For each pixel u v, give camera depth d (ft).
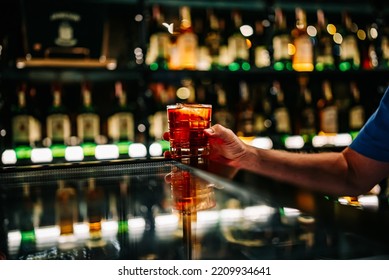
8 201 1.99
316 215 1.45
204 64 8.65
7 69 6.95
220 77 8.84
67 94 8.22
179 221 1.64
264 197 1.72
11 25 7.34
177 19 8.70
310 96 9.55
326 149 8.51
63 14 7.19
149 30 8.43
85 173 2.54
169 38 8.30
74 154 7.50
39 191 2.16
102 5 7.38
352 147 3.83
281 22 9.26
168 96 8.49
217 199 1.84
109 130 8.36
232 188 1.90
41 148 7.41
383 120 3.60
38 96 8.03
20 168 2.55
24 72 7.41
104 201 1.95
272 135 8.93
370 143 3.68
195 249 1.37
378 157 3.66
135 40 8.50
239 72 8.08
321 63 9.28
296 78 9.46
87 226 1.64
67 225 1.66
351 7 9.35
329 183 3.73
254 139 8.66
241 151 3.38
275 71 8.36
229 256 1.31
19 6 7.34
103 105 8.46
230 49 8.77
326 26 9.75
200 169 2.36
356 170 3.78
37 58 7.09
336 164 3.79
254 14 9.21
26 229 1.63
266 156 3.64
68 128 7.64
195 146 3.06
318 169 3.75
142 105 7.84
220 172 2.22
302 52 8.82
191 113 3.04
